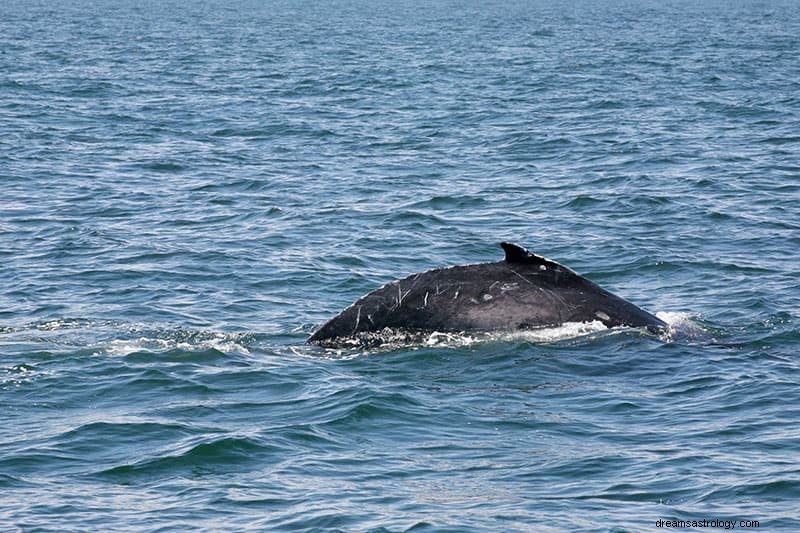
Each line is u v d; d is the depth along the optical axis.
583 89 198.75
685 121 153.38
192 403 50.78
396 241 86.88
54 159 122.31
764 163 119.00
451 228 91.31
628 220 93.62
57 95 184.25
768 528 37.84
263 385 53.19
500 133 143.62
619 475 42.69
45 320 65.12
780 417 48.66
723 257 80.56
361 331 58.69
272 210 97.88
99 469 43.47
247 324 64.69
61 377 54.12
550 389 52.44
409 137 141.38
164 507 39.94
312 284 74.31
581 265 79.62
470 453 45.19
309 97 189.38
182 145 134.75
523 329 57.97
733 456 44.31
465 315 58.25
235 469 43.53
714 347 58.41
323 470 43.41
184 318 65.75
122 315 66.31
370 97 189.38
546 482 42.22
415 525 38.19
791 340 60.41
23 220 93.19
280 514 39.28
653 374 54.38
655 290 72.94
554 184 109.62
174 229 90.56
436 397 51.44
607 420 48.72
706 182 108.62
